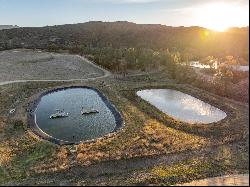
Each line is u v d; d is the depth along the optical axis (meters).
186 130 70.62
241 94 91.25
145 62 132.62
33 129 70.94
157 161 57.59
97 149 61.19
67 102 90.12
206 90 100.38
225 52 161.75
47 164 56.00
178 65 121.44
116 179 51.59
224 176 52.19
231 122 73.88
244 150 61.19
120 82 110.19
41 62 132.88
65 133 69.69
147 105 86.38
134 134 67.44
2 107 83.56
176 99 93.88
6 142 64.62
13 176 52.31
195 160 57.62
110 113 81.44
